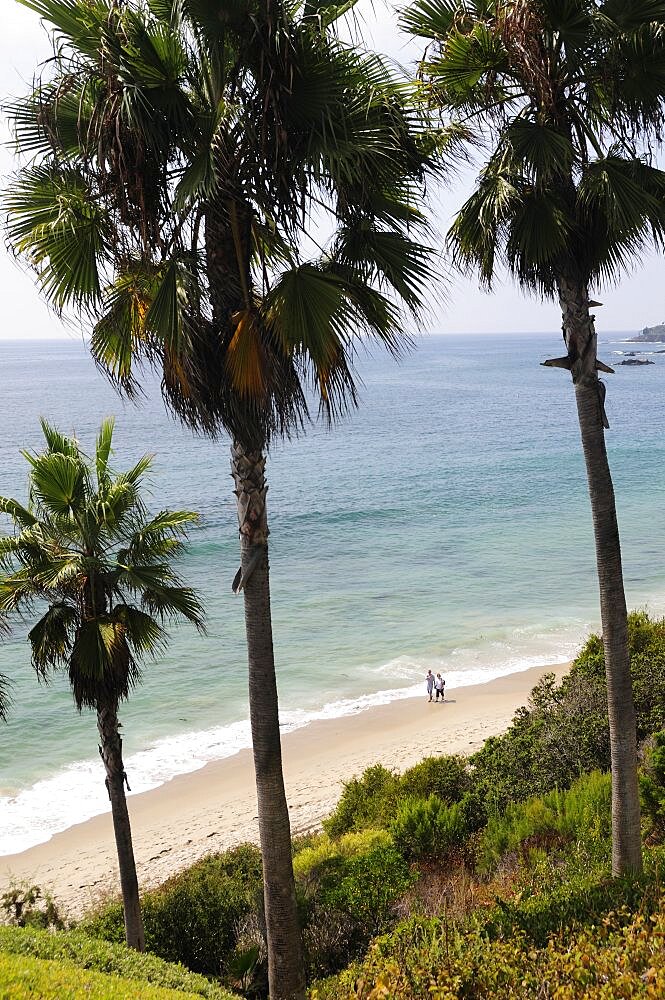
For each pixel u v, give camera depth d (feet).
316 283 20.24
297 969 24.36
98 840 66.49
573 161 24.56
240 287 21.07
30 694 96.37
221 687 98.43
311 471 254.47
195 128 19.38
